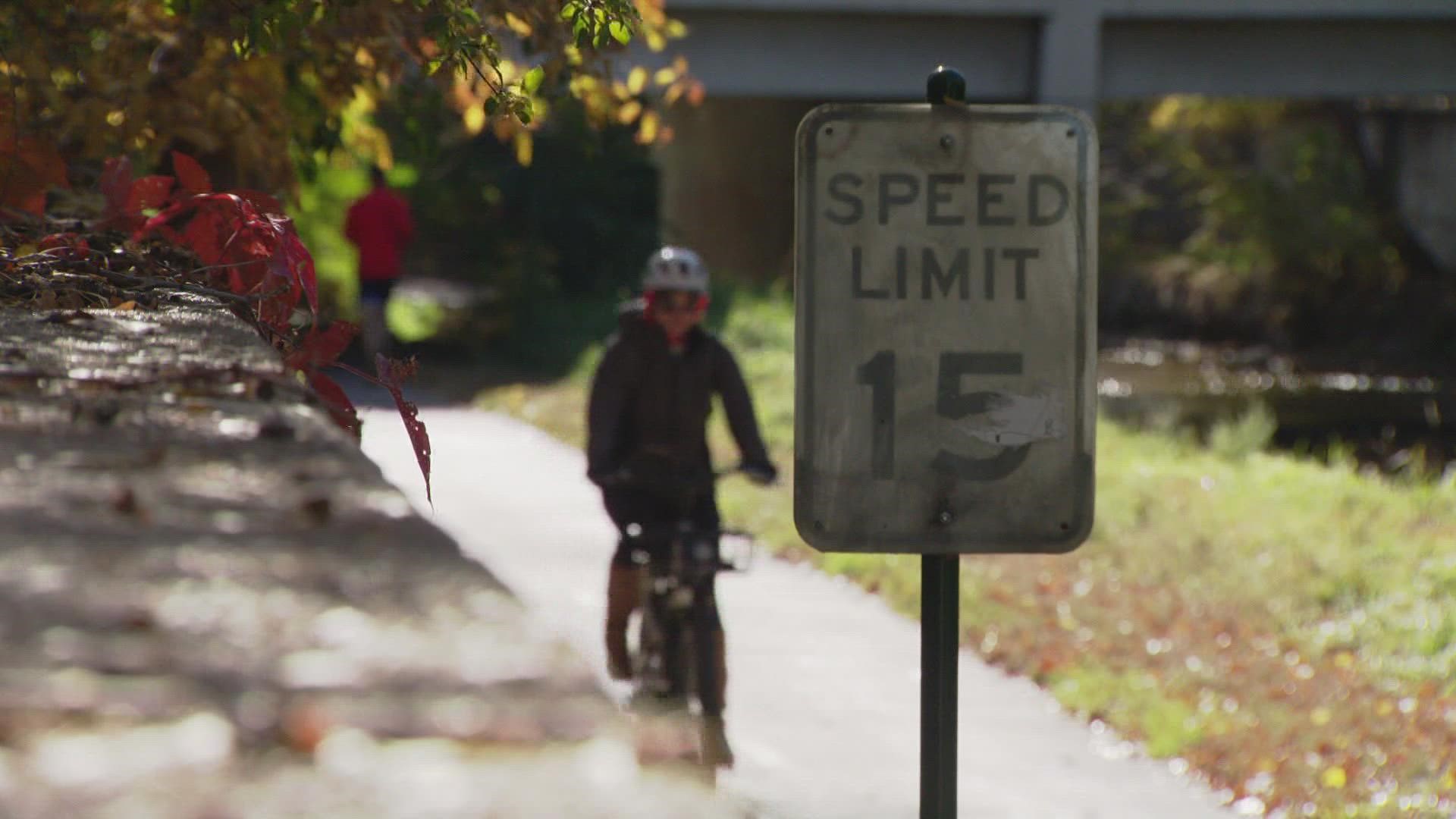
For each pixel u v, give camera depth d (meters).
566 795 1.56
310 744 1.62
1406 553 22.30
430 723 1.67
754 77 50.88
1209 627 18.70
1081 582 20.48
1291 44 53.41
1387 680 16.94
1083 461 7.15
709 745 11.18
